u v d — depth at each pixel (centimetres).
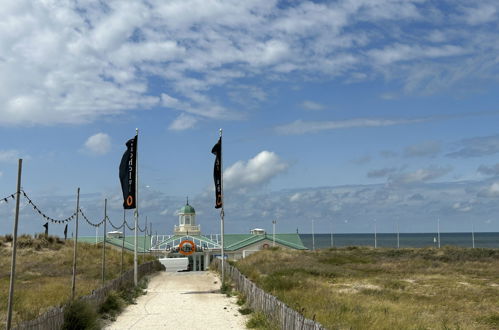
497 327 1992
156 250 8519
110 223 3067
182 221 10019
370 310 2134
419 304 2534
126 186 3622
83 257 5412
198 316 2295
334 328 1656
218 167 3669
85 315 1806
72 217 2138
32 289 2891
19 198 1391
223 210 3625
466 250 6309
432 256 6088
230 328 1988
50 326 1551
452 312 2300
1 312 2020
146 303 2758
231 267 3859
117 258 5650
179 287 3669
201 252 8738
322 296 2542
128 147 3641
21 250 5397
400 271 4606
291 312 1580
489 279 3884
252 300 2417
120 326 2047
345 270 4525
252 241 9206
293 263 5259
